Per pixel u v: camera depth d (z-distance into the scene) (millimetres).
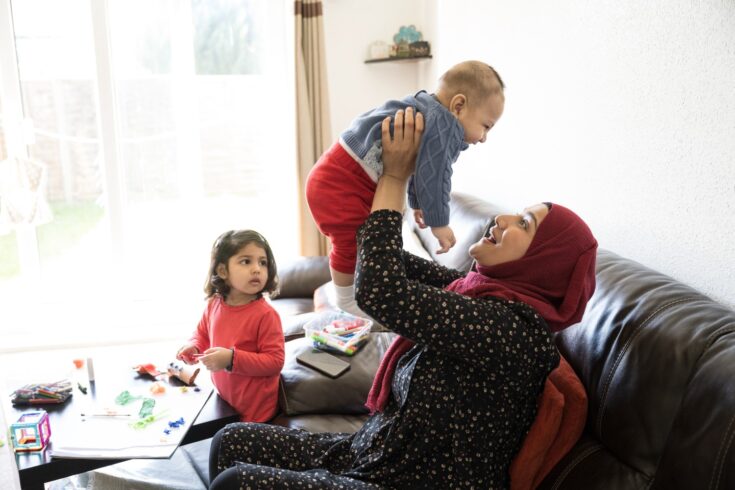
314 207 1453
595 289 1504
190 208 4039
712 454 1066
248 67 3926
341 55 3975
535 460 1394
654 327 1303
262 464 1542
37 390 2002
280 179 4137
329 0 3877
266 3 3854
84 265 3916
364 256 1308
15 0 3475
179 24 3746
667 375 1223
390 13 3977
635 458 1245
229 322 2109
